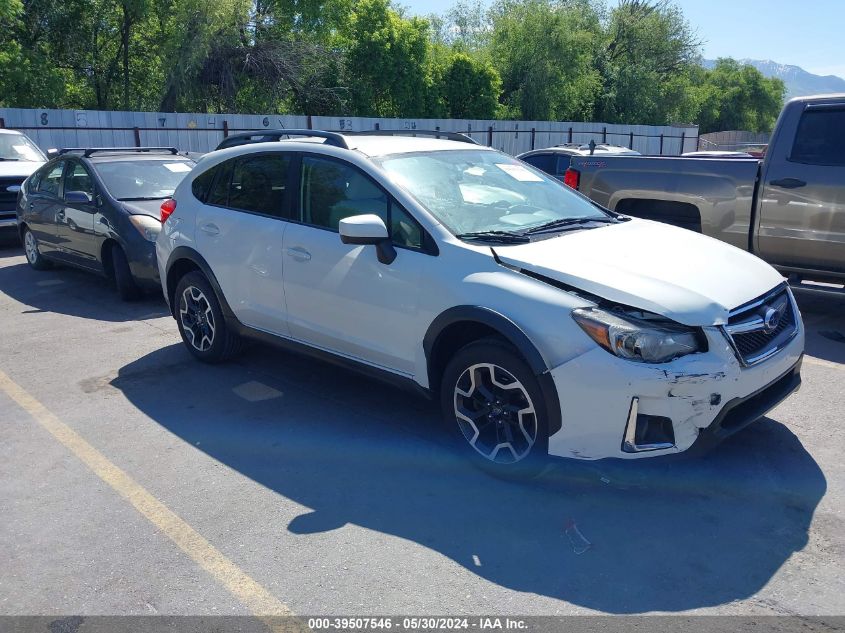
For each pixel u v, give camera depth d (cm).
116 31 2961
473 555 326
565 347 346
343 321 451
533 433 368
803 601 291
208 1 2719
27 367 592
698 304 348
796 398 497
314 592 303
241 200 529
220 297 541
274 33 3209
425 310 400
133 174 845
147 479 402
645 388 333
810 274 661
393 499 375
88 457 430
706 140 4259
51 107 2622
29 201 955
